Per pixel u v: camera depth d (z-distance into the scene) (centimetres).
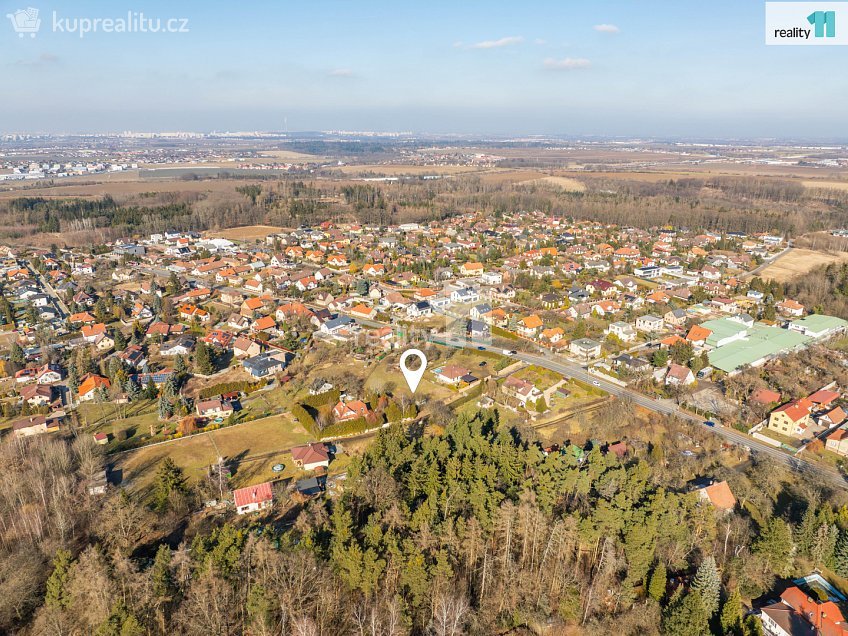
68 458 8619
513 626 6116
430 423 10181
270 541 6738
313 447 9225
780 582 6812
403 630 5591
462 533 6506
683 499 7325
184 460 9144
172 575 6159
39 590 6406
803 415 10175
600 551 6762
